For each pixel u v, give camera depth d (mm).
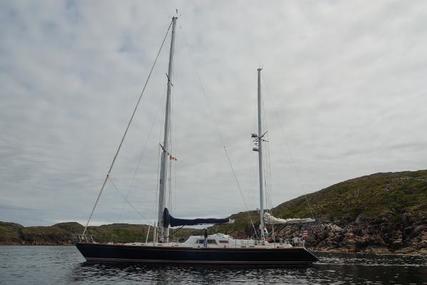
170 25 45281
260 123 46188
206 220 39062
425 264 45938
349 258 58312
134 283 26375
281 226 104438
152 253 37344
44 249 99688
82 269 34312
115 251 37500
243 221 93250
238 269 35594
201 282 27125
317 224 96562
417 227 78375
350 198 107250
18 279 29219
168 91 43281
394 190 100000
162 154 41406
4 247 113688
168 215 39344
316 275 32594
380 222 85125
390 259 55969
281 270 35969
